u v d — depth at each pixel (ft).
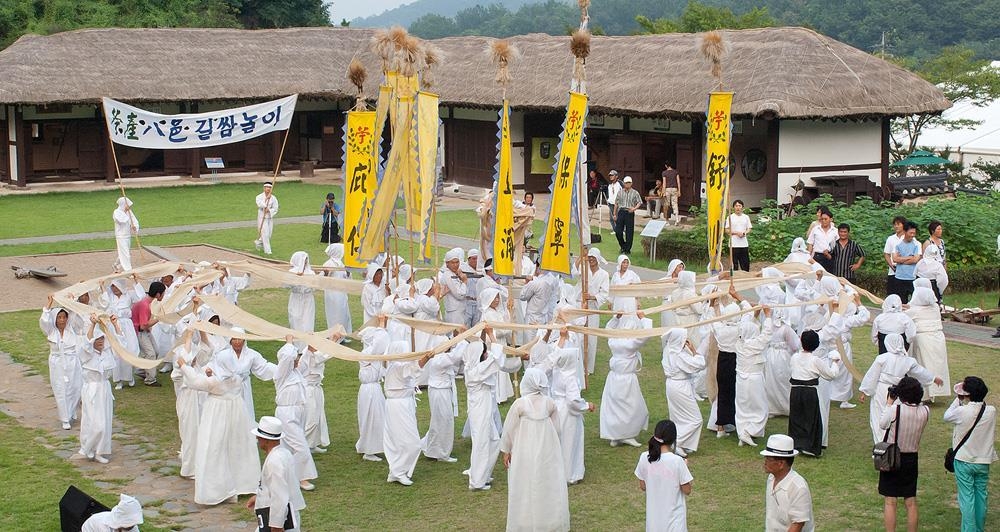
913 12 356.79
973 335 74.02
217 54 166.30
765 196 120.88
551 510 43.80
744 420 54.08
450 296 68.74
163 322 61.98
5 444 55.42
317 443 54.24
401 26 63.46
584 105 59.31
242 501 48.47
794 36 119.75
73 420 59.52
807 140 115.03
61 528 42.96
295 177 170.09
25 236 117.29
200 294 55.21
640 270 95.86
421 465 52.90
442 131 151.84
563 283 66.85
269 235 105.91
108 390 53.11
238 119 81.51
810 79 113.70
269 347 74.13
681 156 124.26
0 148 156.35
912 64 195.62
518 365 50.93
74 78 151.64
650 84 123.75
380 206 64.03
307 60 171.94
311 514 46.60
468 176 154.92
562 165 58.75
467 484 50.24
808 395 52.06
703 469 51.08
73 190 153.07
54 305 58.75
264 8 261.44
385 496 48.73
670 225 118.32
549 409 44.14
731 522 44.86
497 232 60.08
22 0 221.46
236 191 155.22
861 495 47.65
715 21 219.61
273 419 39.60
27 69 150.10
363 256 64.49
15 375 67.51
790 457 36.94
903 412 41.75
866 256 88.38
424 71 66.03
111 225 124.77
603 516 46.01
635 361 54.34
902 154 162.40
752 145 122.83
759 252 97.09
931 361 58.54
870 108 113.29
